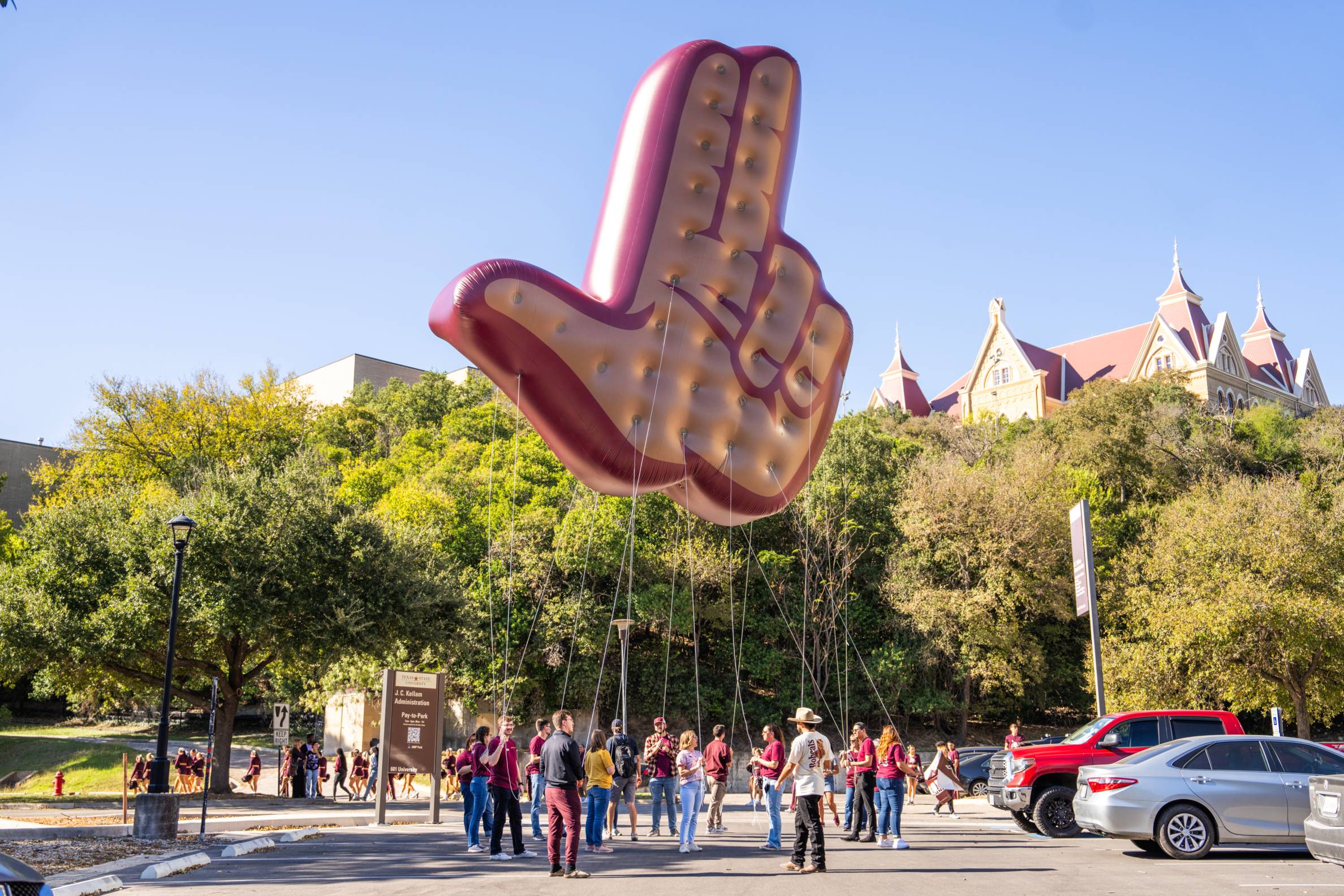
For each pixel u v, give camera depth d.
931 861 11.70
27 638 26.30
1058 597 42.44
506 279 12.41
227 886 9.68
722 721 41.97
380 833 17.38
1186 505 39.72
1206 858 12.24
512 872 10.79
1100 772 12.48
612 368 13.32
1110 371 109.19
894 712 43.16
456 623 32.34
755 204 14.88
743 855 12.55
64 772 41.59
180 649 29.69
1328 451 63.47
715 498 14.50
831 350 15.26
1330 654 31.05
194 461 52.66
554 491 46.22
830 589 40.56
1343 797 9.47
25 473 80.75
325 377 103.44
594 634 38.00
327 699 40.56
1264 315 122.62
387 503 45.50
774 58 15.09
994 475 46.91
